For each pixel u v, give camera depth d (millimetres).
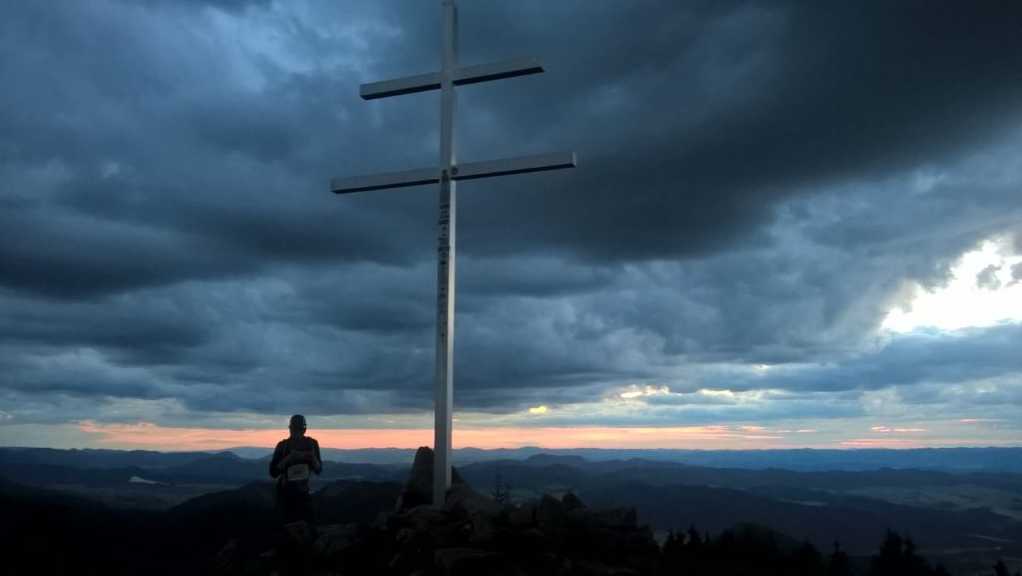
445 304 14742
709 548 12102
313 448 14961
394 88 16141
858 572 11773
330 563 12484
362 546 12578
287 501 14562
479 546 11344
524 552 11203
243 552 14016
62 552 14852
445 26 15812
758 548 12039
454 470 15039
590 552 11539
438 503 14016
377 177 15852
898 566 12016
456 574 10602
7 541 15062
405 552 11836
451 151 15352
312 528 13570
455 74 15609
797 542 12312
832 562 11891
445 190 15195
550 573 10625
